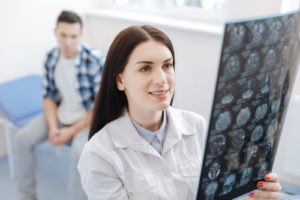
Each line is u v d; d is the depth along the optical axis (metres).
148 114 0.85
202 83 2.30
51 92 1.98
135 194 0.86
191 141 0.96
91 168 0.84
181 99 2.45
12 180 2.20
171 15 2.49
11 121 2.04
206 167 0.69
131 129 0.88
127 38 0.77
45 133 1.94
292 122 1.85
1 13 2.15
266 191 0.84
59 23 1.79
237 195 0.80
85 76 1.89
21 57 2.34
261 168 0.81
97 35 2.72
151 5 2.61
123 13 2.62
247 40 0.60
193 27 2.20
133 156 0.88
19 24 2.27
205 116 2.37
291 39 0.68
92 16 2.67
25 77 2.27
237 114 0.67
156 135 0.91
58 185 2.15
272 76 0.69
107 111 0.90
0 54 2.21
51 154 2.46
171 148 0.91
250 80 0.65
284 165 1.96
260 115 0.72
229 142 0.70
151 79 0.75
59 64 1.91
